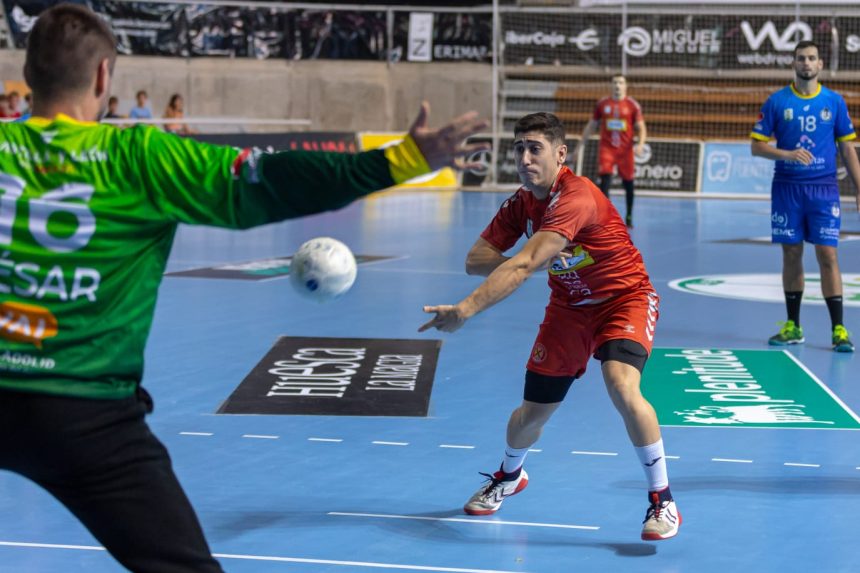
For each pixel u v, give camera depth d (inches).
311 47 1037.2
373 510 189.6
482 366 308.5
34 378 96.3
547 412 185.2
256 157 94.9
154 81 998.4
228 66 1026.7
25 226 96.2
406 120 1061.1
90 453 97.4
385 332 356.2
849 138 330.6
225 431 240.4
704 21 988.6
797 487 202.8
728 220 743.1
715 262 538.6
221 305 405.7
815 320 383.6
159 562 99.5
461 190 989.2
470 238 633.0
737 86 991.0
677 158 938.1
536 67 1028.5
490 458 221.8
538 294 444.5
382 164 91.8
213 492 198.8
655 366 309.7
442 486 203.5
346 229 685.3
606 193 687.1
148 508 99.5
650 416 171.8
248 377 291.7
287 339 343.0
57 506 190.7
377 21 1033.5
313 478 207.9
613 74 1014.4
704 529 180.1
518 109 1030.4
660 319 386.6
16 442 97.1
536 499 196.2
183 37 997.2
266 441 233.1
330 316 384.5
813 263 547.8
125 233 97.3
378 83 1052.5
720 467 215.5
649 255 564.1
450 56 1035.3
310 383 285.9
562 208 165.8
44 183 96.6
